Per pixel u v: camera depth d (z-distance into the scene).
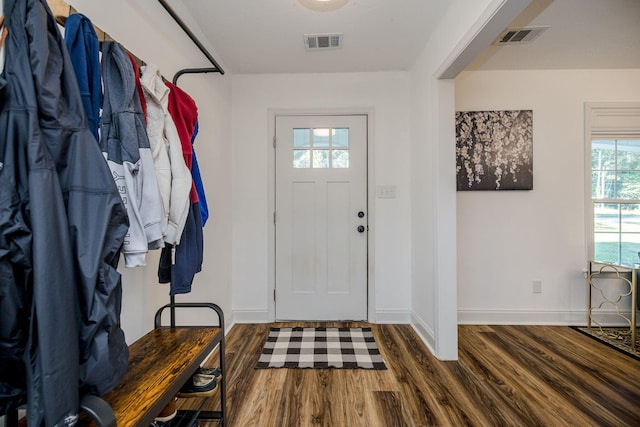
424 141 2.37
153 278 1.49
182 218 1.22
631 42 2.27
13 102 0.67
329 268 2.81
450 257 2.10
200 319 2.10
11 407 0.70
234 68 2.66
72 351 0.68
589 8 1.86
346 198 2.79
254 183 2.80
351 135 2.78
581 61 2.57
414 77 2.59
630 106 2.71
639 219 2.75
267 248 2.80
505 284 2.76
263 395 1.69
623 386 1.77
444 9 1.88
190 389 1.24
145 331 1.42
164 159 1.17
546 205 2.74
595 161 2.79
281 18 1.96
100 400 0.71
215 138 2.36
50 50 0.73
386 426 1.45
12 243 0.66
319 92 2.78
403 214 2.76
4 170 0.66
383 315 2.76
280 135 2.80
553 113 2.72
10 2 0.70
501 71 2.73
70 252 0.70
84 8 1.06
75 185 0.73
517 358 2.11
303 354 2.15
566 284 2.75
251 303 2.79
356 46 2.32
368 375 1.89
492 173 2.72
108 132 0.95
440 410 1.56
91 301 0.73
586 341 2.38
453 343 2.08
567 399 1.65
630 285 2.54
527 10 1.88
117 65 0.99
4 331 0.66
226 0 1.78
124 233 0.82
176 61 1.77
